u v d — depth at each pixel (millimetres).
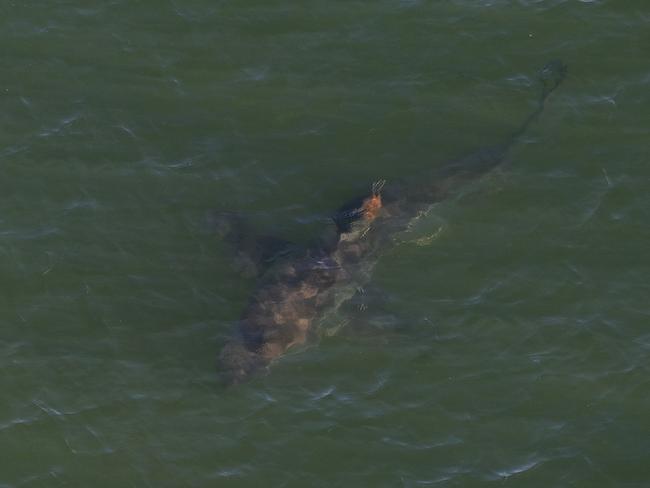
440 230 44031
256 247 43219
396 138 47250
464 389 39719
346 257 42812
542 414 39156
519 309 41969
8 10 51438
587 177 45875
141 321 41281
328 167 46219
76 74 49312
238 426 38625
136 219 44344
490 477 37500
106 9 51781
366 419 38844
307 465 37781
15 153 46375
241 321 40875
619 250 43688
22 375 39781
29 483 37281
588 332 41281
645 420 38969
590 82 49125
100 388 39531
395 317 41438
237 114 48094
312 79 49375
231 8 51781
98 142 46906
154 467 37656
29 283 42312
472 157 46406
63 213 44500
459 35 50750
